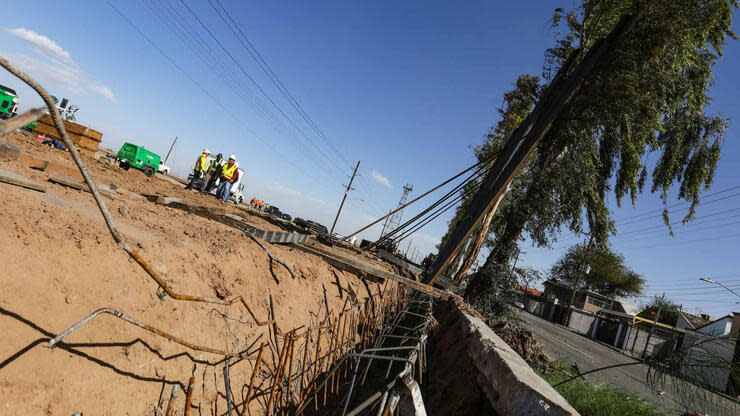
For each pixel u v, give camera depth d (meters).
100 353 2.92
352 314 7.38
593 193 18.31
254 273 5.55
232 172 14.02
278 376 4.48
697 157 19.70
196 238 5.23
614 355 26.27
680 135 19.92
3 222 2.88
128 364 3.09
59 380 2.56
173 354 3.55
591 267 65.81
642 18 16.11
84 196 5.12
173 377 3.46
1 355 2.31
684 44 16.88
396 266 18.66
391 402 2.59
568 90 12.98
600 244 19.16
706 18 16.02
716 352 4.95
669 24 15.68
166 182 17.23
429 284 13.25
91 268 3.17
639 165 18.20
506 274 17.72
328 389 6.18
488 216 20.11
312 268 7.68
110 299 3.17
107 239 3.54
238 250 5.62
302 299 6.50
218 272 4.76
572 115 16.95
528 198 18.27
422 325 6.90
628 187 19.00
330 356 6.61
